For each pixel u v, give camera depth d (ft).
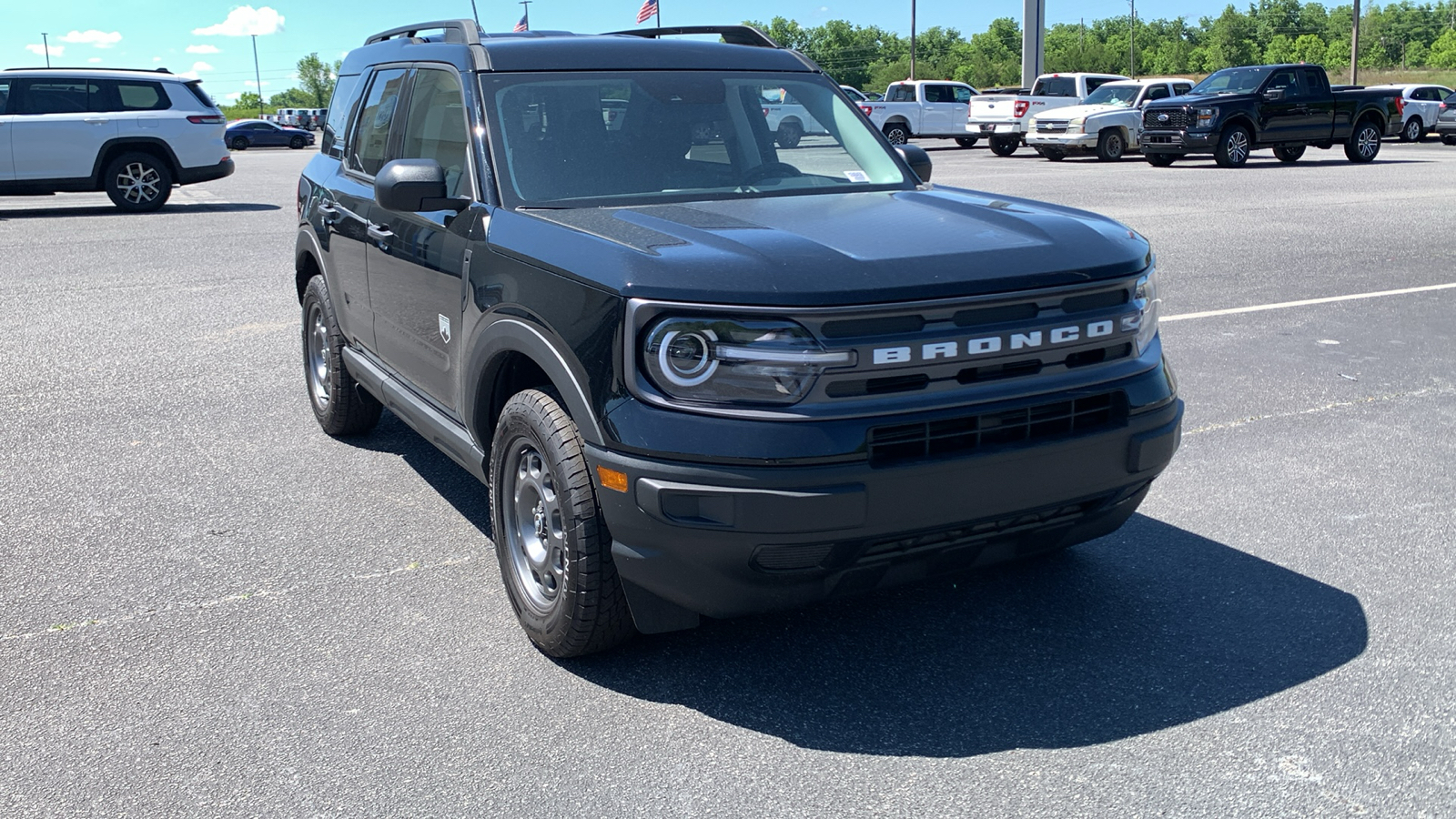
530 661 11.79
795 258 10.18
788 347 9.75
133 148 55.11
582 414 10.52
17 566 14.28
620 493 10.21
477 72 13.88
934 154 100.94
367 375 16.92
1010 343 10.32
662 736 10.35
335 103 19.81
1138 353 11.27
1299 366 23.57
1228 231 42.75
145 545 14.92
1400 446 18.42
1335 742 10.06
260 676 11.51
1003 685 11.16
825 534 9.77
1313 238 40.93
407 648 12.09
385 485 17.19
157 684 11.36
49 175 53.93
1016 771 9.73
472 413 12.87
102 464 18.21
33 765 9.98
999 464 10.21
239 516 15.94
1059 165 80.38
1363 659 11.55
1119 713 10.61
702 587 10.28
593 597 10.93
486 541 15.01
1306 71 75.87
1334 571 13.69
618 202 12.89
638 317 10.01
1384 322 27.58
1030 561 14.07
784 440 9.68
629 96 14.08
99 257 39.83
